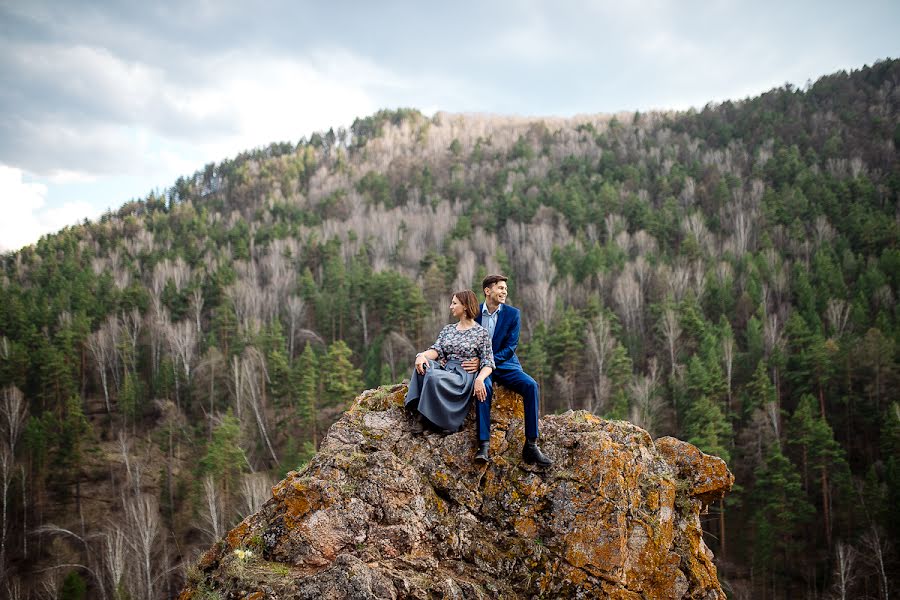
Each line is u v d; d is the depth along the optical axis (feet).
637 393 177.47
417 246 413.80
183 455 211.00
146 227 570.05
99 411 249.14
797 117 602.03
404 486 20.38
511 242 388.37
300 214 554.87
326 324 282.15
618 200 428.97
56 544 164.66
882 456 167.94
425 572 18.70
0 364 230.27
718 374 180.55
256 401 216.33
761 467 147.33
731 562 142.41
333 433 22.44
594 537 19.61
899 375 174.60
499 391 23.38
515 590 19.21
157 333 272.51
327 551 18.67
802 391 187.93
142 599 128.47
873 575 130.21
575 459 21.39
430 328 235.40
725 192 406.00
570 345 197.77
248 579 17.67
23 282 411.54
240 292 301.02
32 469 193.26
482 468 21.57
